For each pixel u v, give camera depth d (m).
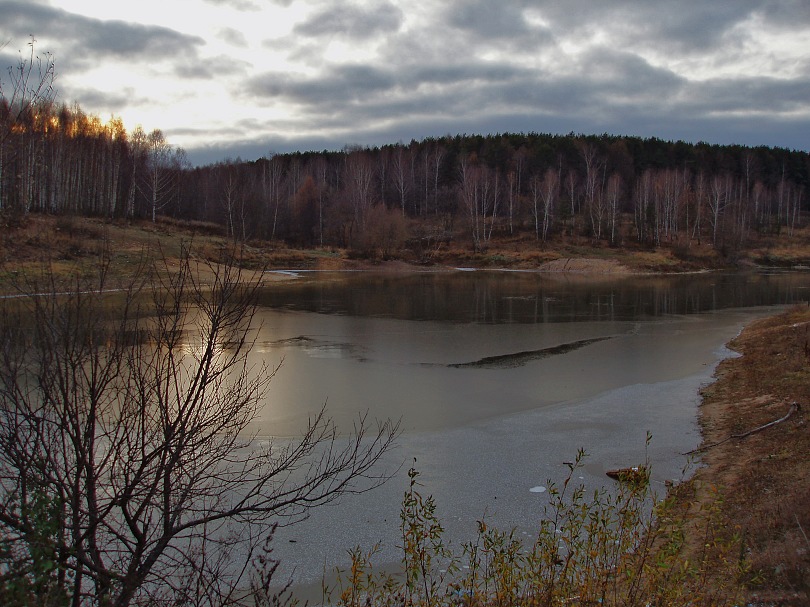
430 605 5.39
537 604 4.80
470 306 34.31
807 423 11.00
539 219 80.75
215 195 68.12
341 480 9.48
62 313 3.47
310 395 15.05
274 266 58.72
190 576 4.12
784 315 26.61
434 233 77.88
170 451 3.79
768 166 111.19
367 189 75.25
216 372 4.13
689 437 11.98
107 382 3.59
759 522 7.23
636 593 4.96
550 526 8.03
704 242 73.38
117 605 3.34
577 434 12.22
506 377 17.41
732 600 5.02
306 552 7.34
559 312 32.06
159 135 62.69
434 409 13.97
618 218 80.50
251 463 9.67
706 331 25.97
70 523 3.57
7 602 2.97
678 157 109.94
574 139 111.69
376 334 24.70
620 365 19.14
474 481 9.70
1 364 3.29
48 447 3.37
